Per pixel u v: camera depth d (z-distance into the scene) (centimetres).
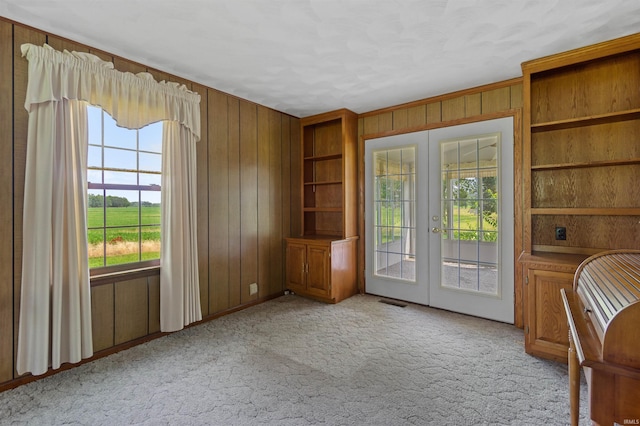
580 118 235
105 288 246
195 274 294
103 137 250
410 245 372
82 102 223
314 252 382
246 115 358
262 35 220
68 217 215
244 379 212
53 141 207
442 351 250
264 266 382
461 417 172
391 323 310
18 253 204
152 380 211
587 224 253
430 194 355
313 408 181
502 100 306
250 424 168
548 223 269
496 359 236
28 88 200
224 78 297
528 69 257
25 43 204
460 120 331
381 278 397
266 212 385
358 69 276
